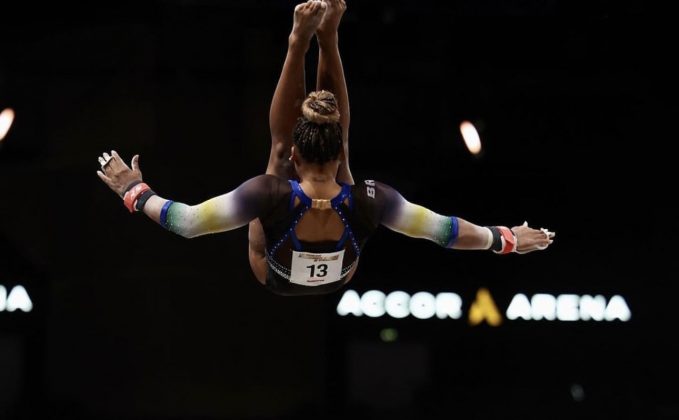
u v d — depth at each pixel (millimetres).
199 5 28250
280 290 13812
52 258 30062
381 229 30359
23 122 29750
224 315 30469
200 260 30609
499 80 29578
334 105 12750
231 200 12617
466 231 13391
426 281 30297
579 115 30094
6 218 29859
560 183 30406
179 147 30062
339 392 30125
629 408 29922
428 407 29922
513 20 28266
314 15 13102
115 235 30391
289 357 30328
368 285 30234
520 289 30438
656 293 30391
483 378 30156
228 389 30266
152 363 30234
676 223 30297
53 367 30016
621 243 30469
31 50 29281
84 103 29891
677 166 30062
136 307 30359
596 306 30406
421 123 29953
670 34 28172
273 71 29828
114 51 29609
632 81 29438
